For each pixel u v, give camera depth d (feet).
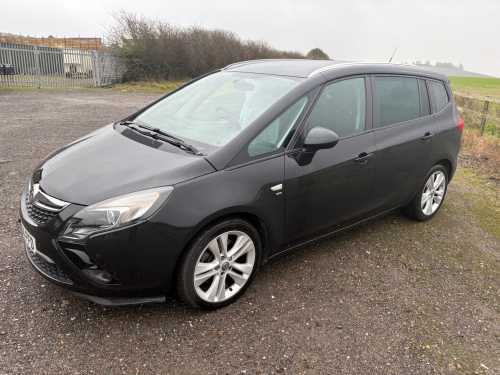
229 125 9.56
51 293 9.09
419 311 9.68
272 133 9.26
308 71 10.70
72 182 8.15
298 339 8.38
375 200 11.89
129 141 9.75
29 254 8.63
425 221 14.88
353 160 10.59
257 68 11.96
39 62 50.88
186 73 71.41
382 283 10.71
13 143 21.18
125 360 7.48
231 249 8.91
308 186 9.73
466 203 17.21
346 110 10.74
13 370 6.99
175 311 8.91
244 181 8.56
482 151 27.09
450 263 12.07
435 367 7.97
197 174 8.14
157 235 7.63
